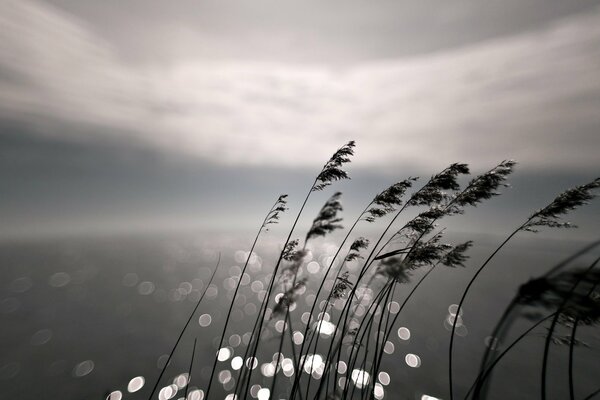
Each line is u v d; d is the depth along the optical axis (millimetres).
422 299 54844
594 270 2168
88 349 36000
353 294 4047
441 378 22688
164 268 125188
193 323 47281
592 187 3371
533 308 2387
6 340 41406
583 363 21578
